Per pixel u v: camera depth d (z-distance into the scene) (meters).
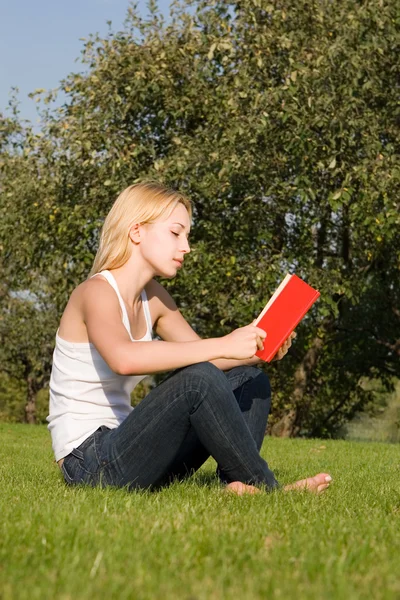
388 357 21.41
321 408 23.97
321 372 21.53
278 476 5.09
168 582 1.69
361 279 15.37
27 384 34.16
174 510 2.75
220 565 1.90
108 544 2.09
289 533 2.38
